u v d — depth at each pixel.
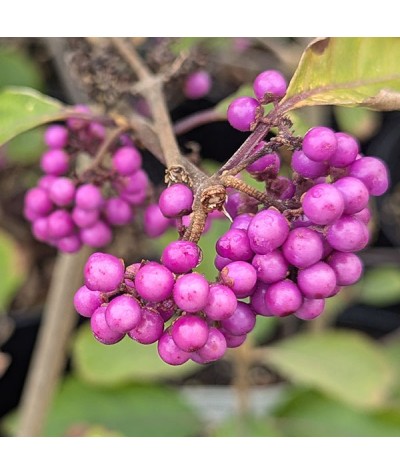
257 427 0.21
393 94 0.10
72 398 0.22
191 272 0.09
